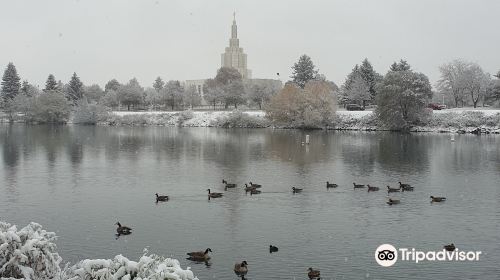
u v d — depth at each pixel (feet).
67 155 294.25
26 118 645.51
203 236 127.75
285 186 194.29
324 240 124.47
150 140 391.86
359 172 229.25
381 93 465.47
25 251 63.21
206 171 232.94
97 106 639.76
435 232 131.64
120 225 132.36
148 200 169.07
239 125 550.36
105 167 245.65
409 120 467.52
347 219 144.36
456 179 210.38
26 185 195.31
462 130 439.63
